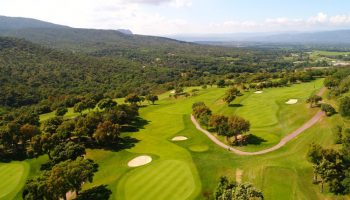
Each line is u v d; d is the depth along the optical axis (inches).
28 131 3321.9
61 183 2097.7
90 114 3801.7
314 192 2082.9
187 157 2797.7
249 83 6181.1
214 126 3371.1
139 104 5541.3
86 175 2260.1
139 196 2175.2
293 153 2701.8
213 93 5777.6
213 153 2886.3
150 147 3203.7
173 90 7101.4
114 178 2527.1
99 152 3090.6
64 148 2883.9
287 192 2096.5
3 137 3213.6
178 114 4554.6
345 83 4065.0
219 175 2423.7
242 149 2938.0
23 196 2244.1
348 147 2337.6
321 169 2069.4
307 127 3233.3
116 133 3272.6
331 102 3754.9
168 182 2337.6
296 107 3939.5
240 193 1790.1
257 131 3368.6
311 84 5526.6
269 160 2610.7
